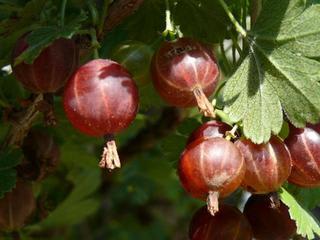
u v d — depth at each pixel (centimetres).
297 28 26
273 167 25
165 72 25
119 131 24
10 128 29
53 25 26
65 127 32
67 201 36
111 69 24
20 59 24
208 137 25
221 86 27
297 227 25
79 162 36
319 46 25
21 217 29
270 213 27
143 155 45
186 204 54
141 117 36
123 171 46
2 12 28
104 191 46
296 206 26
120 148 40
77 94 24
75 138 34
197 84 25
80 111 24
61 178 36
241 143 25
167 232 56
